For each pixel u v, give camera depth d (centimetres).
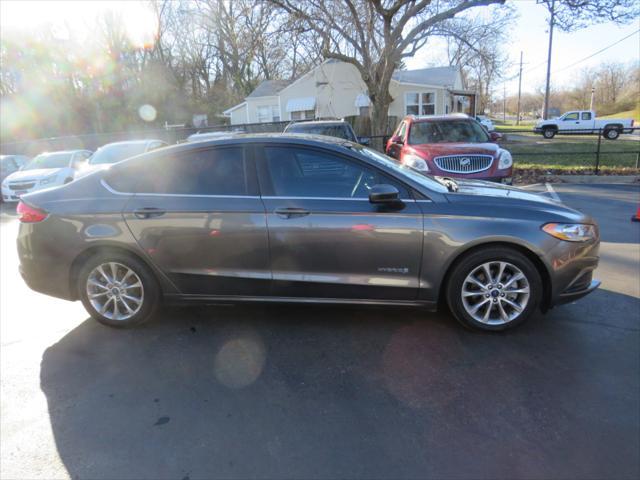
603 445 234
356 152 361
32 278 375
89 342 360
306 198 348
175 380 304
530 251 337
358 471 221
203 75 3859
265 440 244
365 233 340
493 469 220
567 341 341
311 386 293
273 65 1745
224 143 364
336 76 2666
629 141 2433
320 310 405
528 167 1351
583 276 350
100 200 365
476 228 335
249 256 354
